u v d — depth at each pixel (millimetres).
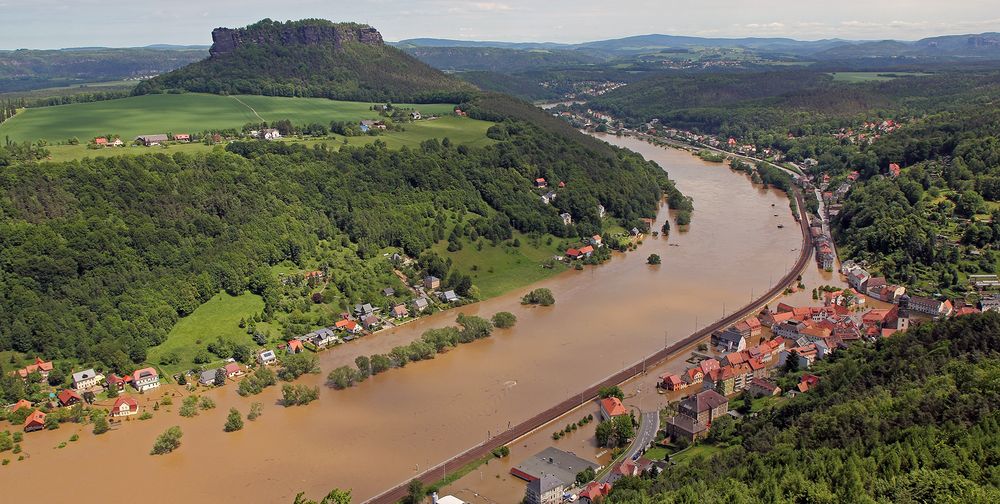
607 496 160875
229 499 180750
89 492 184500
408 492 179500
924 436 152875
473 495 177625
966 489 134500
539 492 170000
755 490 146500
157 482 188250
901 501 135500
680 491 149375
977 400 161750
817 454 155750
